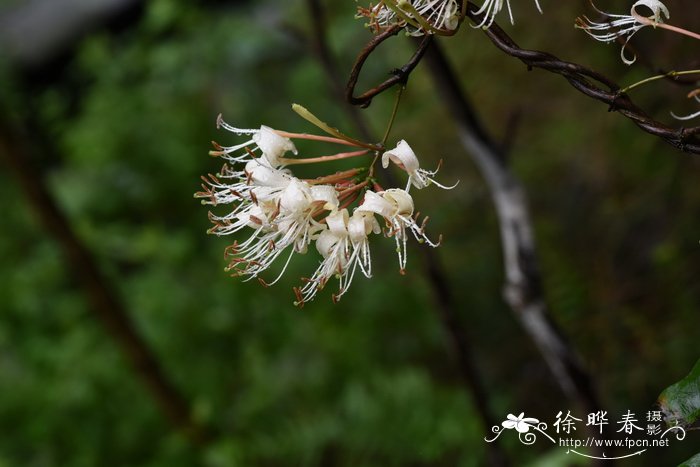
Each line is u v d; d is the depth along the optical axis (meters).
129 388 8.91
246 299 9.27
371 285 8.76
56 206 7.69
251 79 10.68
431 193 7.71
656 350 6.17
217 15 11.30
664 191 6.55
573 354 4.58
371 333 8.72
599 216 6.88
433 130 7.55
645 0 2.55
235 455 7.48
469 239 7.91
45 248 10.16
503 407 6.76
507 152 4.71
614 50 6.02
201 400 8.09
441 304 4.92
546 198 7.23
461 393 6.95
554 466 4.91
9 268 10.30
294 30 5.18
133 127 10.52
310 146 9.40
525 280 4.65
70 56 11.91
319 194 2.43
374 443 6.80
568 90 6.74
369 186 2.49
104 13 11.92
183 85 10.66
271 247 2.51
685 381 2.26
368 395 7.03
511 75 6.81
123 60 10.91
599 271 6.55
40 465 8.58
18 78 11.73
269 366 8.79
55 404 8.77
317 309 9.05
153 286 9.46
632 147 6.55
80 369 8.95
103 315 7.90
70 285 10.09
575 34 6.13
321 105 9.73
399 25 2.49
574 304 6.42
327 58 5.05
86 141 10.53
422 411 6.71
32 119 11.27
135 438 8.72
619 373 6.20
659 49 5.67
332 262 2.48
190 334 9.27
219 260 9.52
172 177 10.49
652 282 6.35
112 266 9.78
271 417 8.30
